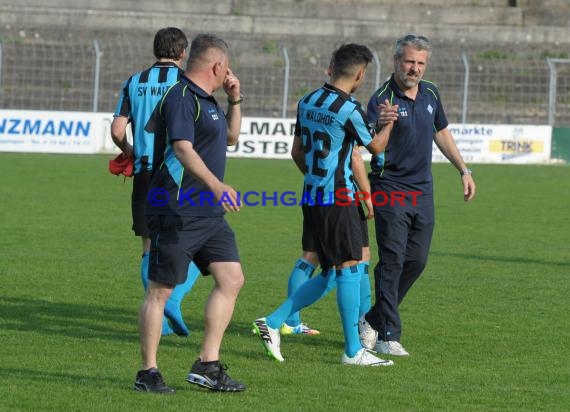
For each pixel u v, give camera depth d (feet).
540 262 120.47
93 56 316.19
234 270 61.72
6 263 111.75
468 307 92.58
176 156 58.95
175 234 59.98
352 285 70.08
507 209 173.78
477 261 120.78
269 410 57.72
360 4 380.17
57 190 184.96
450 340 78.74
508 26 369.30
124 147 81.30
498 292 100.58
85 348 73.46
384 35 360.89
